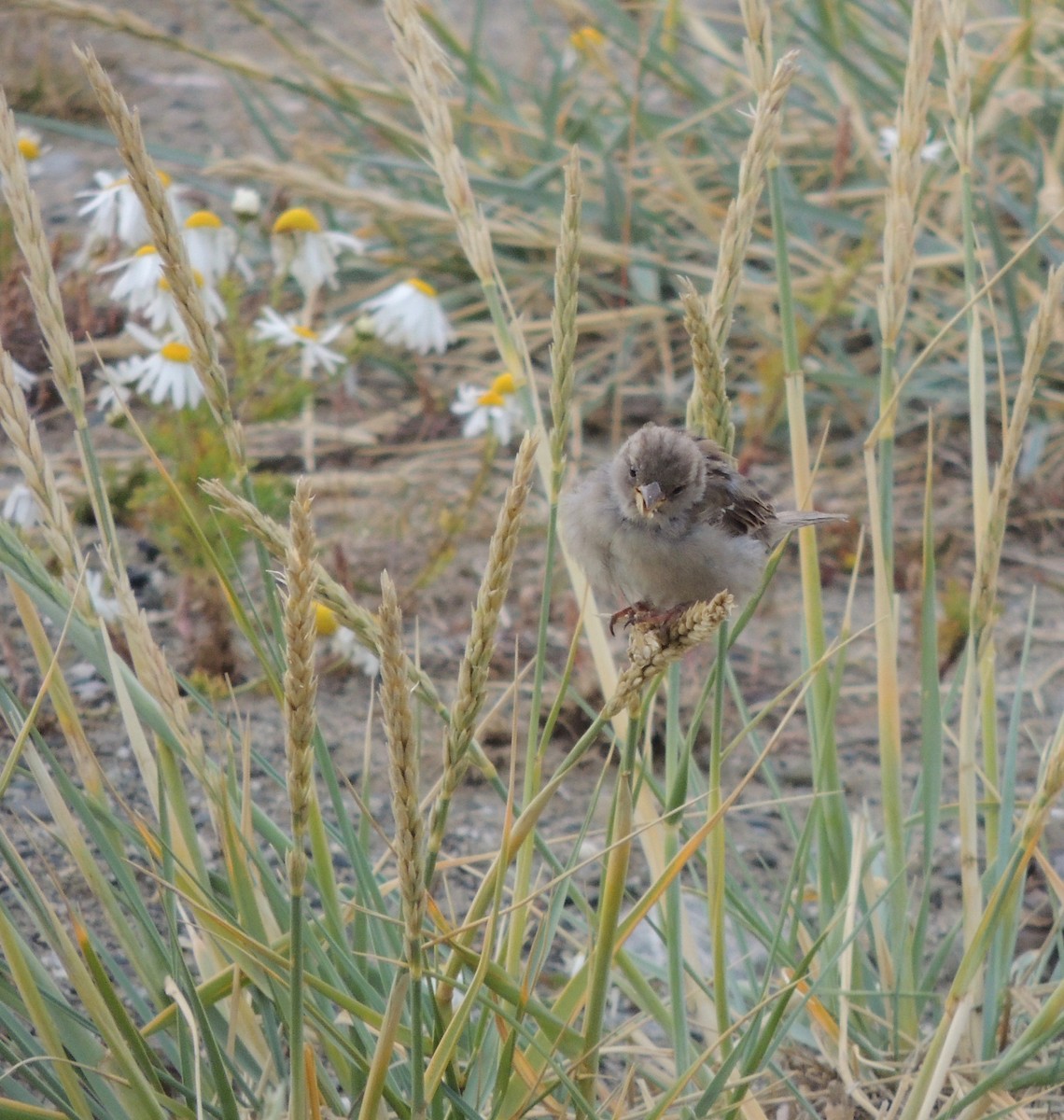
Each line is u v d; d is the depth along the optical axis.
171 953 2.86
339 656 5.96
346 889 4.02
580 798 5.40
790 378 3.83
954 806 4.23
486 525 6.87
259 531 2.61
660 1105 2.92
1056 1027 3.17
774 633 6.52
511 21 12.02
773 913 4.64
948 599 6.18
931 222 8.21
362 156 8.07
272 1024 3.05
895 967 3.74
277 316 6.42
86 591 3.00
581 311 8.41
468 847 5.02
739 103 8.85
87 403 7.29
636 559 3.88
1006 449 3.56
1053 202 7.30
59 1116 2.76
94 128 10.10
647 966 4.03
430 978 2.79
